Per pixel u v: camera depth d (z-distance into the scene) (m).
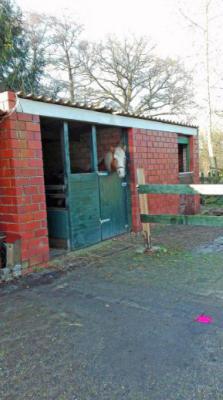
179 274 4.23
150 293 3.66
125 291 3.76
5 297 3.75
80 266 4.82
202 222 4.98
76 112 5.47
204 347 2.53
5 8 11.82
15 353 2.58
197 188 4.96
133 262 4.88
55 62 18.97
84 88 20.53
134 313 3.18
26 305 3.50
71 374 2.28
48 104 4.95
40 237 4.82
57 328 2.95
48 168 7.76
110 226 6.49
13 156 4.45
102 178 6.29
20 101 4.53
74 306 3.41
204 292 3.60
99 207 6.20
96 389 2.11
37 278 4.38
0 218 4.69
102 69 20.52
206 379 2.16
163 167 8.08
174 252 5.33
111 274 4.39
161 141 7.99
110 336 2.77
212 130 18.03
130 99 20.59
